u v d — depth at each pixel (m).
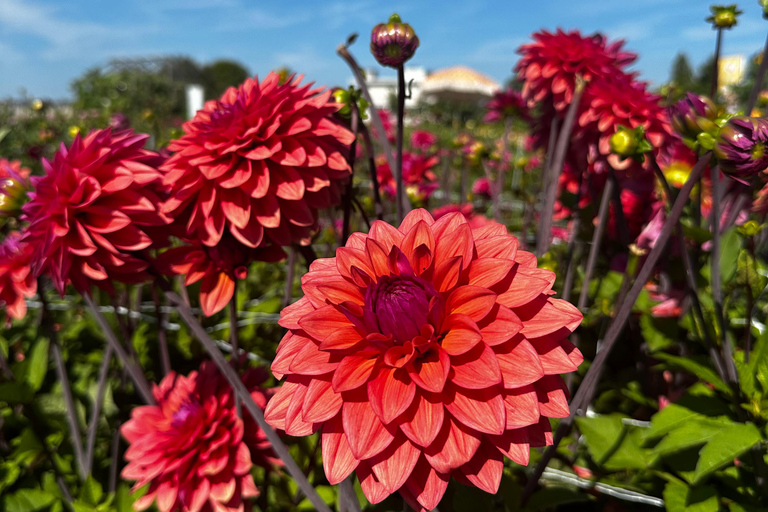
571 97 0.44
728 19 0.34
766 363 0.26
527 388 0.19
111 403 0.47
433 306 0.20
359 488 0.34
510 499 0.29
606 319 0.41
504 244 0.22
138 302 0.51
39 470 0.42
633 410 0.43
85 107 2.43
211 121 0.33
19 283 0.32
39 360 0.41
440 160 1.28
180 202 0.29
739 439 0.24
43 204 0.28
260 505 0.36
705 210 0.46
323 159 0.31
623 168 0.40
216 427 0.32
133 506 0.33
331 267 0.24
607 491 0.33
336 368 0.20
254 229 0.30
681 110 0.25
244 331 0.53
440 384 0.18
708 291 0.37
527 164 1.02
